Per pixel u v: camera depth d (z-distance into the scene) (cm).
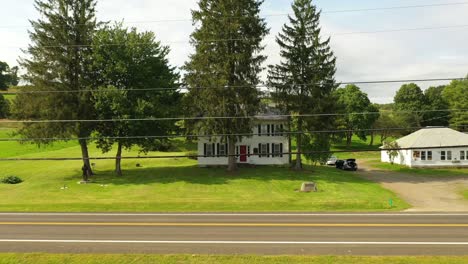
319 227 2033
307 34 4528
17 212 2583
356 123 8550
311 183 3559
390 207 2786
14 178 4066
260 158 5075
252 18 4134
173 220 2255
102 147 4222
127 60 4091
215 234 1894
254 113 4322
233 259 1505
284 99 4516
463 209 2686
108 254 1578
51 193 3484
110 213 2522
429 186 3900
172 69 4569
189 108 4325
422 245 1688
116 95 3841
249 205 2830
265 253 1586
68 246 1706
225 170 4594
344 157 7519
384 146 6462
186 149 6725
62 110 3934
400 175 4747
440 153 5328
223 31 4131
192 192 3478
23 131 4081
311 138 4594
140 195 3359
